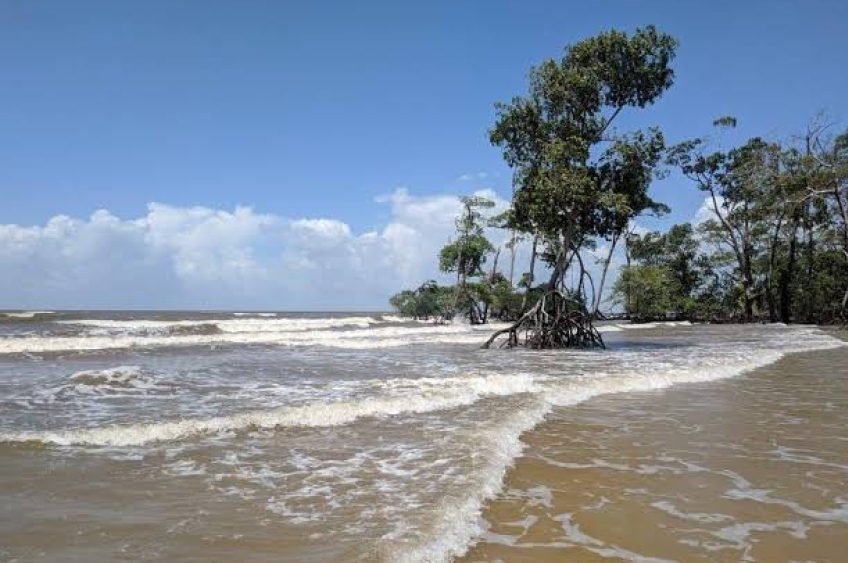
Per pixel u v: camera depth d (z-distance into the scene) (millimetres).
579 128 26016
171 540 4914
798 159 46531
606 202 24219
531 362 19641
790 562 4801
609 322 60625
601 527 5516
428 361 19891
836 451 8336
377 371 16688
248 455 7652
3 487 6152
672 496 6410
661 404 12000
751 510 5988
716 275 64250
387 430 9086
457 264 51812
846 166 42469
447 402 11391
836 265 54000
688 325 54125
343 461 7418
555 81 24984
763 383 15094
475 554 4867
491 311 60688
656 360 20344
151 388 13102
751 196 53438
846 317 48500
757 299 60344
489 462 7391
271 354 22266
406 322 54844
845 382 15273
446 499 6004
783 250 58812
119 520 5359
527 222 27672
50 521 5281
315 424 9453
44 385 13422
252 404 11125
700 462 7742
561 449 8367
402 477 6770
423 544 4906
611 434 9312
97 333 33000
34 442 7961
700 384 14914
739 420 10422
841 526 5586
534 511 5910
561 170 24406
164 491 6195
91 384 13391
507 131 26297
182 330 37344
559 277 27094
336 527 5238
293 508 5730
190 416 9922
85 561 4488
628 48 24781
